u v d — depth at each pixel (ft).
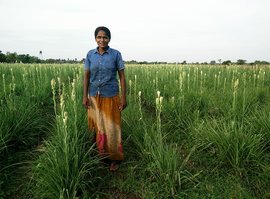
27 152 18.06
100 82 15.55
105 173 16.40
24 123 19.43
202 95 26.71
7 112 19.51
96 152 16.88
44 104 29.45
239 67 65.77
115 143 16.11
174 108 23.32
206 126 18.79
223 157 16.51
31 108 22.38
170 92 30.91
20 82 37.24
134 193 14.98
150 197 14.53
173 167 15.07
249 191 14.74
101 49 15.67
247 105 23.45
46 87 34.19
